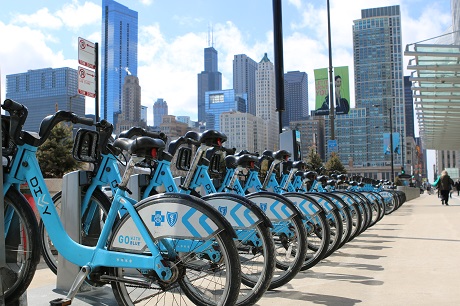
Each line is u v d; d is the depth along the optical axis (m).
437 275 5.01
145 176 4.21
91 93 8.38
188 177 3.76
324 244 5.06
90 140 3.72
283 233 4.45
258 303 3.82
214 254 3.01
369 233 9.23
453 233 9.02
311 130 42.97
